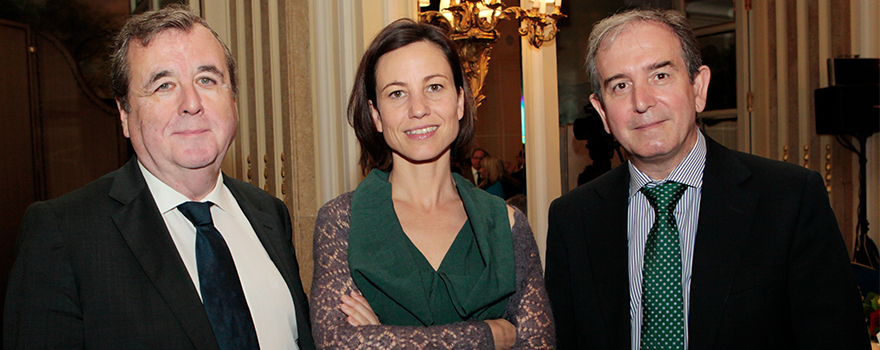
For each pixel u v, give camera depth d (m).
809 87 4.27
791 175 1.38
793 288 1.32
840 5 4.18
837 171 4.32
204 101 1.19
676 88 1.38
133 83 1.16
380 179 1.47
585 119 3.79
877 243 4.29
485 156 3.50
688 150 1.46
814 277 1.30
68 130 3.03
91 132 3.09
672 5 4.15
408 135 1.37
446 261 1.37
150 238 1.15
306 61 2.96
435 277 1.34
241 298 1.22
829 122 4.02
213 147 1.21
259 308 1.26
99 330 1.05
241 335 1.19
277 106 2.96
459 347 1.22
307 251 2.95
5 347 1.02
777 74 4.32
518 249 1.44
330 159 2.96
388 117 1.38
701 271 1.36
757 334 1.31
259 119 3.03
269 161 3.02
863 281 2.81
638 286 1.48
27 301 1.01
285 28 2.91
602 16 3.90
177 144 1.17
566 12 3.80
